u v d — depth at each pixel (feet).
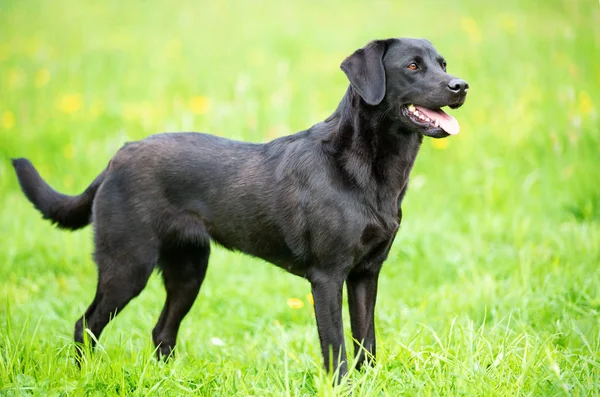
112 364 23.09
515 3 82.02
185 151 26.50
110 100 61.46
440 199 45.57
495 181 45.98
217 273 37.68
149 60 70.18
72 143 55.01
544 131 50.52
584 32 66.74
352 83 24.16
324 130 25.12
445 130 23.63
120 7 92.27
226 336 30.73
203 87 62.90
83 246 40.45
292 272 25.91
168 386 22.50
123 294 26.48
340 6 88.22
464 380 21.27
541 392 21.48
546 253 36.60
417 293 34.01
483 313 29.78
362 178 23.97
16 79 66.28
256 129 51.88
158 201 26.32
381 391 21.76
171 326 28.37
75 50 74.64
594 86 56.29
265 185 25.30
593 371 22.56
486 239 39.99
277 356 26.61
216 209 26.04
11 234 42.32
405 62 24.38
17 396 21.36
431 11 82.02
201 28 81.15
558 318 28.40
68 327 30.25
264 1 92.68
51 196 28.37
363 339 24.94
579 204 42.88
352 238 23.89
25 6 93.35
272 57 69.72
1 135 56.13
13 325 30.17
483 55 64.18
